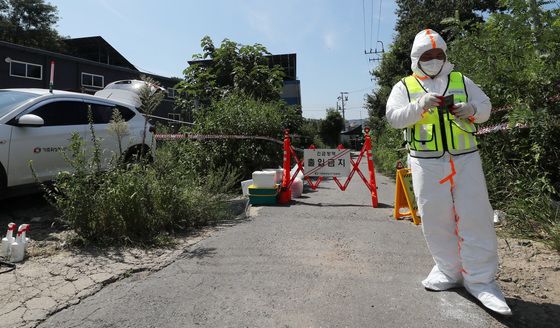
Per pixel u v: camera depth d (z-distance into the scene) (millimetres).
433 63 3080
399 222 5648
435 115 3018
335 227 5359
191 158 8438
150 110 6176
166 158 5902
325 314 2896
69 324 2793
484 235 2936
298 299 3145
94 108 6539
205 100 12945
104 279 3527
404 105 3189
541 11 6355
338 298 3156
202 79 13148
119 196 4641
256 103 10672
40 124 5297
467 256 2959
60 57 21688
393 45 23078
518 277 3520
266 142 9609
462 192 2945
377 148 17688
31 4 39531
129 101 9680
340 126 48188
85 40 37500
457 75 3170
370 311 2930
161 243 4535
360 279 3533
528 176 5328
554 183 5328
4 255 3986
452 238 3152
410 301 3070
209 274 3686
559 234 4215
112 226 4539
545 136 5207
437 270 3365
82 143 4863
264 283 3469
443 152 2982
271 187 6969
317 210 6492
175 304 3082
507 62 6133
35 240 4559
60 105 6012
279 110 12766
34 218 5305
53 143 5727
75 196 4438
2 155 5098
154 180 5293
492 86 6082
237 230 5219
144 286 3430
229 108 9484
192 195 5633
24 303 3074
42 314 2908
